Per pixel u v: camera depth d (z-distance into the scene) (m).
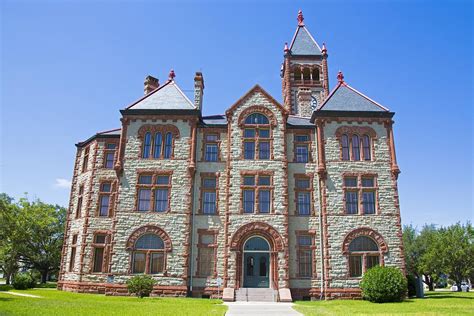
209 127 35.50
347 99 36.25
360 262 31.59
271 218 32.03
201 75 39.34
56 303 21.69
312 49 56.66
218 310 20.55
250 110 35.19
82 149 39.28
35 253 59.03
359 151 34.25
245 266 31.77
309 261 31.97
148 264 31.58
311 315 18.81
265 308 22.98
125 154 34.28
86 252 33.84
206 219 32.81
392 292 26.98
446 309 21.53
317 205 33.06
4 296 25.61
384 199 32.75
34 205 56.47
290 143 34.97
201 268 31.83
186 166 33.81
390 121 34.62
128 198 33.06
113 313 17.81
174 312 18.89
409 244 65.38
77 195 37.53
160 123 35.09
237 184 33.06
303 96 43.97
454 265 56.38
